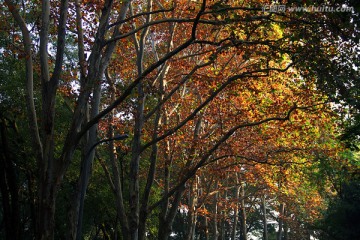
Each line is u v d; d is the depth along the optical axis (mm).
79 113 14227
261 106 23641
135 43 21297
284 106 22875
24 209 30172
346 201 30812
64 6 14391
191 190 29719
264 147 26875
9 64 22219
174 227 55469
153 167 21203
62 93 20297
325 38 15414
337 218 30844
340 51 15562
